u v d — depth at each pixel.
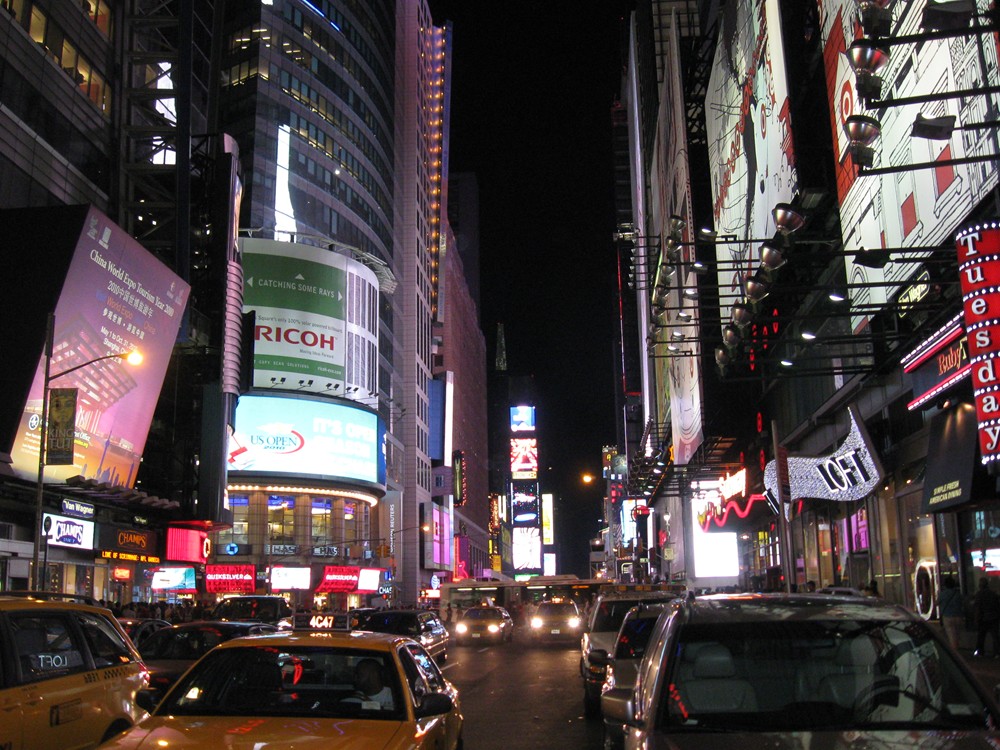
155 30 51.78
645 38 92.75
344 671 7.35
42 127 38.88
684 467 51.00
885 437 27.34
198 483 52.09
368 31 102.31
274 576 76.81
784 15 29.91
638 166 105.88
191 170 54.50
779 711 5.11
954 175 19.03
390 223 106.69
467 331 175.25
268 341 79.00
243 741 5.94
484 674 25.14
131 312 36.91
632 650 13.93
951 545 22.83
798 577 38.81
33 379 31.30
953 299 19.53
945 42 19.27
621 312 131.62
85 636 9.14
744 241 21.03
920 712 5.04
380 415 88.25
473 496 174.88
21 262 32.09
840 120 26.03
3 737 7.27
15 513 35.53
